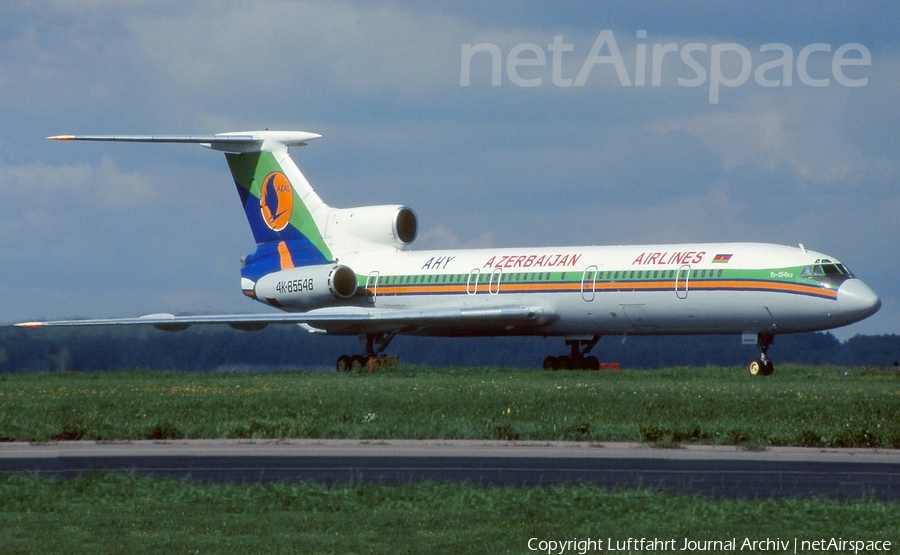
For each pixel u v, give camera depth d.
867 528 50.97
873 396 111.56
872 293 147.38
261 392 121.88
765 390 120.38
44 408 104.31
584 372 165.62
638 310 160.75
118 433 85.69
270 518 53.34
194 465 71.44
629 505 55.88
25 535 49.69
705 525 51.69
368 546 47.69
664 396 111.12
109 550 46.84
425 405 102.88
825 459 73.38
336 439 84.12
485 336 183.25
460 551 47.00
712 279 153.88
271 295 191.38
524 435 84.19
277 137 193.88
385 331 181.62
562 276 167.62
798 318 149.62
